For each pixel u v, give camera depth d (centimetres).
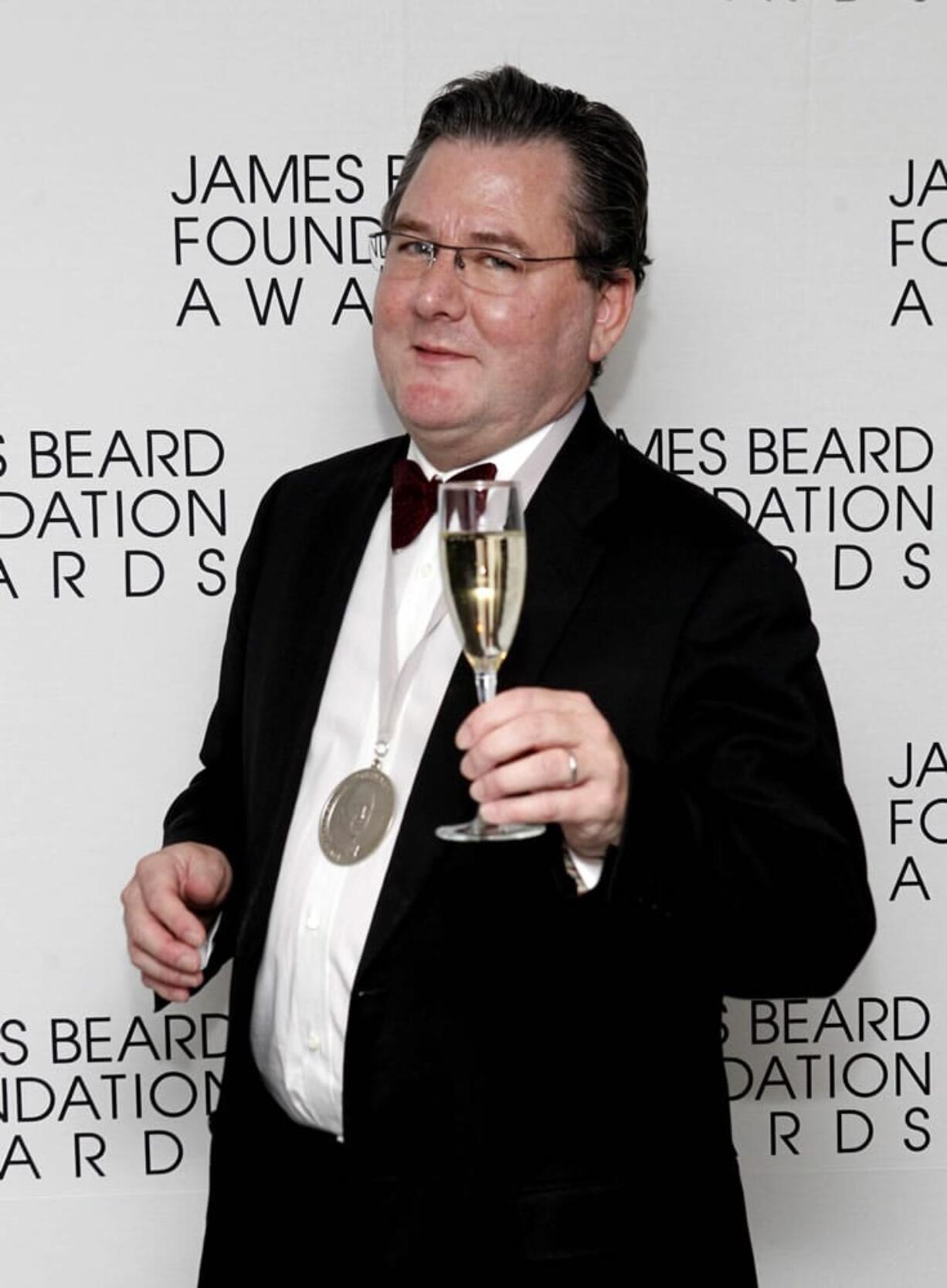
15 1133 260
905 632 258
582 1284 169
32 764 255
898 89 249
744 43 247
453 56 246
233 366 251
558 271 184
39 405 250
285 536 212
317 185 248
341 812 182
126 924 192
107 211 247
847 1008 263
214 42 245
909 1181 265
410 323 185
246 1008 190
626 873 149
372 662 192
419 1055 170
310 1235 184
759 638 174
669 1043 179
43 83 244
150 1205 262
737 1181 185
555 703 147
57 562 253
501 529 144
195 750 257
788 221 250
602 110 191
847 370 253
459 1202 168
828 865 165
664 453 253
